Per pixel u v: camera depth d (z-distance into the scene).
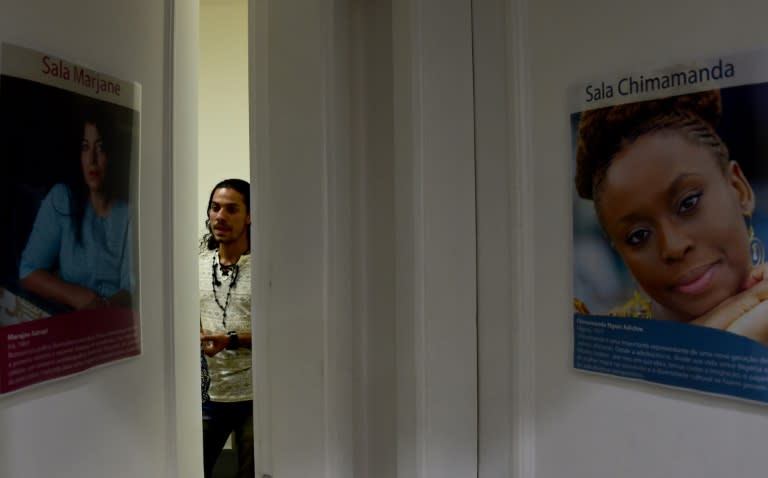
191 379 1.12
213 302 2.07
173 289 1.04
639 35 0.78
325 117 1.02
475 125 1.01
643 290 0.78
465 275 1.00
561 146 0.87
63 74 0.80
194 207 1.14
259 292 1.11
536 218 0.90
